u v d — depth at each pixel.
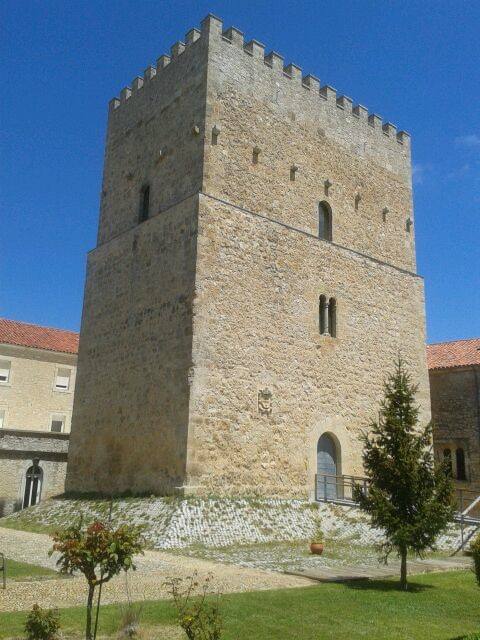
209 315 21.20
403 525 12.98
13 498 30.34
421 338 28.86
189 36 25.12
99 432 24.34
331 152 27.42
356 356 25.75
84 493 24.23
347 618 10.02
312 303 24.67
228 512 19.22
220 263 21.98
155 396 21.73
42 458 31.61
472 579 13.61
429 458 13.85
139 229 24.97
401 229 29.83
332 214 26.72
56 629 8.51
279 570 14.24
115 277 25.81
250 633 9.04
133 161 27.09
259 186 24.16
